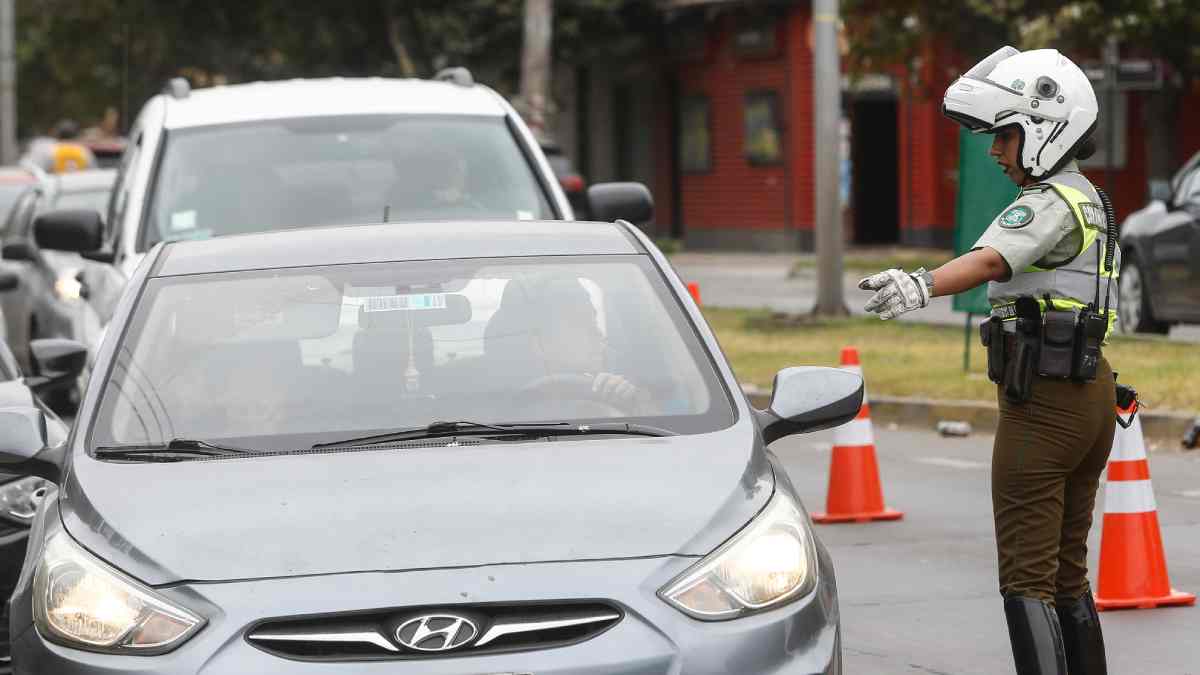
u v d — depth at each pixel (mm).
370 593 14711
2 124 118750
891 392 48094
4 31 118500
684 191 129000
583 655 14602
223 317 18891
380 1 122688
